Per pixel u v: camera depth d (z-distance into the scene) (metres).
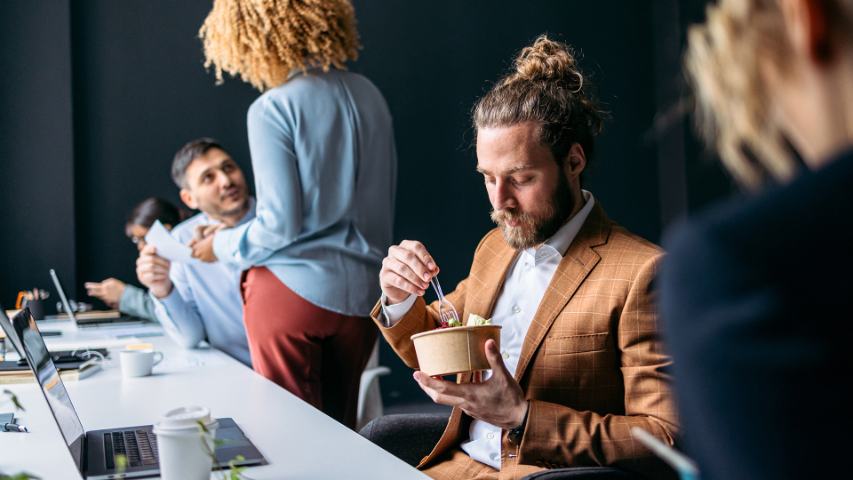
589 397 1.48
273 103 2.43
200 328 2.71
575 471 1.28
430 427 1.70
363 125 2.57
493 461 1.54
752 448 0.40
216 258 2.57
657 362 1.40
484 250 1.73
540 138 1.50
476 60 5.18
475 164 5.17
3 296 4.27
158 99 4.61
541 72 1.55
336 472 1.17
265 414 1.57
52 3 4.35
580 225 1.58
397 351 1.73
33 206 4.32
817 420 0.38
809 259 0.39
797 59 0.43
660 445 0.58
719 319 0.41
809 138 0.44
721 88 0.47
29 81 4.32
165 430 1.05
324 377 2.56
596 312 1.47
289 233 2.41
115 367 2.25
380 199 2.65
